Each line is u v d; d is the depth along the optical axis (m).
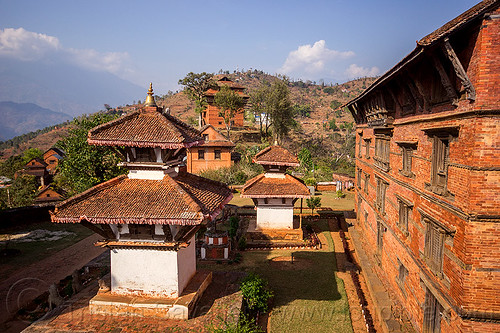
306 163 62.38
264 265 21.28
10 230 29.62
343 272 20.30
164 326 12.53
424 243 12.21
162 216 12.09
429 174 12.05
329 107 193.50
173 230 13.18
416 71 12.42
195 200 13.14
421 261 12.59
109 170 30.44
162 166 13.98
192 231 13.96
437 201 11.13
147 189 13.70
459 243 9.61
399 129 16.11
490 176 8.88
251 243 25.06
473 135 8.99
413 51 10.72
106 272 18.80
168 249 13.34
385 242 18.23
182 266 14.27
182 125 15.72
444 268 10.62
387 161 18.52
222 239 22.03
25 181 52.03
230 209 33.88
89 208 12.56
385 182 18.44
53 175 73.69
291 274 19.91
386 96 17.80
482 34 8.68
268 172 26.30
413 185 13.75
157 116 14.46
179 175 15.58
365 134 26.34
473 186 9.01
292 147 88.88
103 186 13.72
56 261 22.69
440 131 11.05
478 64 8.81
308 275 19.77
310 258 22.62
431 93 12.04
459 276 9.55
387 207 18.08
